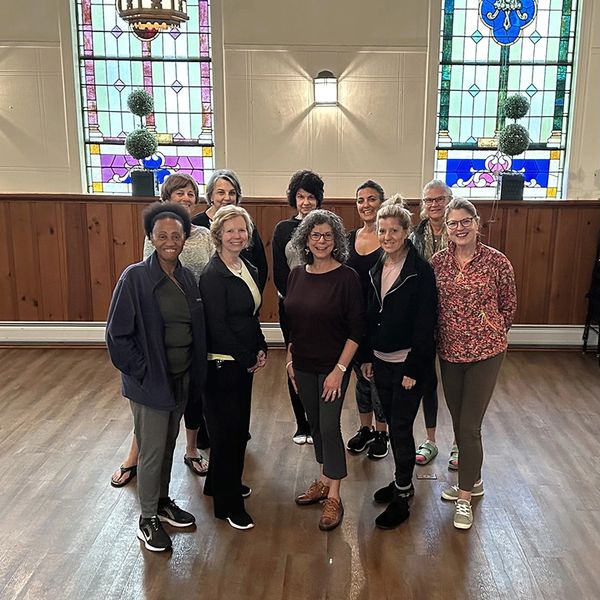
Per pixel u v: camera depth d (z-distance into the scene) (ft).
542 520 8.51
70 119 16.17
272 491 9.34
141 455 7.80
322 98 15.83
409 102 16.06
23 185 16.49
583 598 6.99
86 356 15.58
